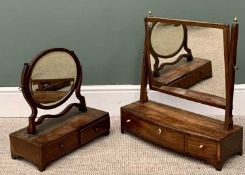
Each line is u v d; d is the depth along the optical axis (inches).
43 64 56.4
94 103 69.9
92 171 55.4
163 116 60.0
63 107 69.6
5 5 65.5
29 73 54.9
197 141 55.0
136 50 67.5
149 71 62.6
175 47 58.4
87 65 68.6
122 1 65.1
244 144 60.4
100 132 62.7
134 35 66.7
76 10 65.7
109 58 68.1
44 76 57.1
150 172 54.9
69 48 67.6
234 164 55.9
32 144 55.0
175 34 57.5
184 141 56.2
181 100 68.5
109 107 70.2
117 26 66.4
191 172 54.6
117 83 69.4
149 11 65.0
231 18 64.5
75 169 55.9
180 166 56.1
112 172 55.1
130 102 69.8
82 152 59.9
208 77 56.8
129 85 69.4
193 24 54.9
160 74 61.6
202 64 56.9
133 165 56.6
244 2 63.6
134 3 65.1
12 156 58.6
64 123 59.9
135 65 68.4
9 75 69.1
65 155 59.1
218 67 55.5
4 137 64.5
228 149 55.0
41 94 57.2
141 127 60.8
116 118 70.0
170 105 69.0
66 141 57.4
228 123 55.2
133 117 61.6
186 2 64.4
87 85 69.6
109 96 69.6
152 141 60.2
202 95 58.4
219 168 54.4
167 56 59.7
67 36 67.0
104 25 66.4
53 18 66.1
